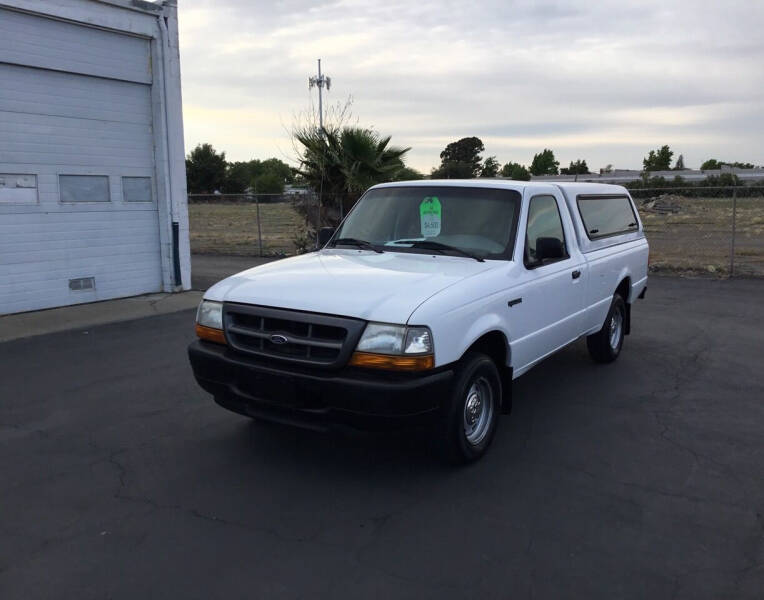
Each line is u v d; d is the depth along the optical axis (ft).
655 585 10.43
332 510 12.91
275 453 15.74
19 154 33.42
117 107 37.68
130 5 36.65
